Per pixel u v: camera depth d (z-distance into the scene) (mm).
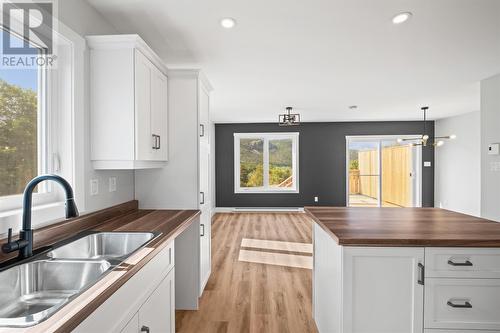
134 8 2008
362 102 5078
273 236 4875
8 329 695
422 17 2152
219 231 5227
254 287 2902
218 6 1997
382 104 5262
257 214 6980
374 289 1454
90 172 1892
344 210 2301
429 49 2752
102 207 2045
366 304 1458
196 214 2332
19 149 1486
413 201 7359
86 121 1852
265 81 3756
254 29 2334
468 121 6152
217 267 3438
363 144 7367
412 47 2707
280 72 3404
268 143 7441
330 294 1744
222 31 2369
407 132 7242
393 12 2084
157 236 1583
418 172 7309
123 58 1872
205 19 2174
